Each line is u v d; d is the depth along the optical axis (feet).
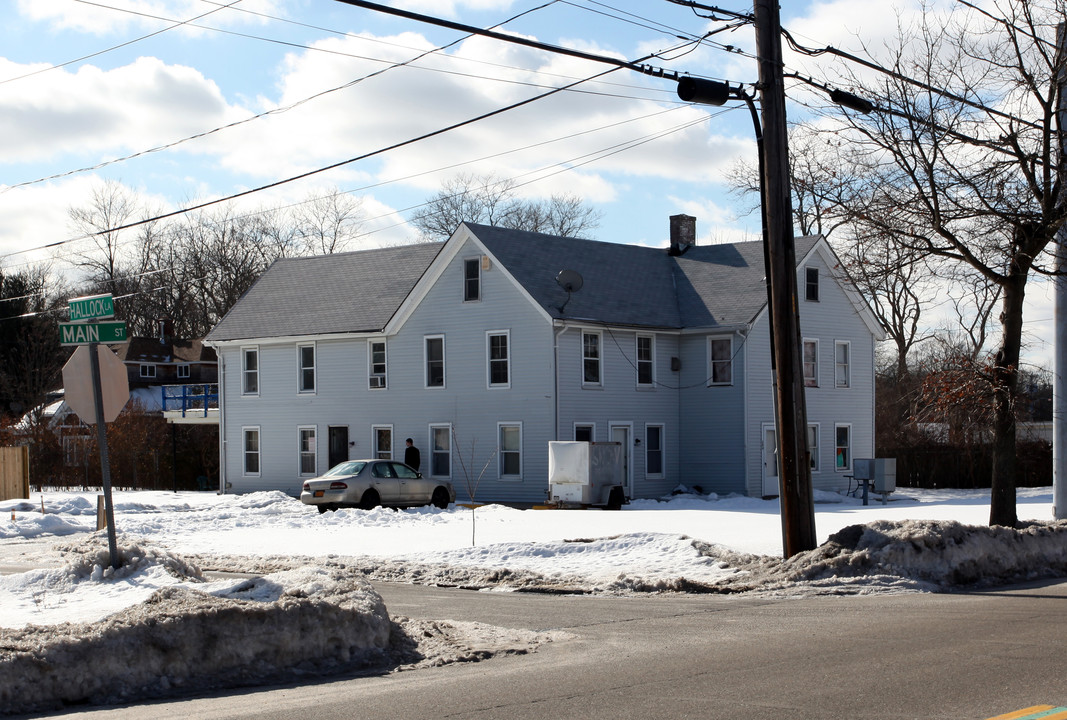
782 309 55.36
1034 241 63.21
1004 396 65.57
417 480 114.73
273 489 146.92
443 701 27.68
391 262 150.30
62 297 255.09
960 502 123.24
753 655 33.47
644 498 128.67
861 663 31.81
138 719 26.35
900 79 64.13
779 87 54.95
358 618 34.30
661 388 132.05
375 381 137.69
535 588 52.85
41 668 28.32
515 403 124.16
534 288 123.54
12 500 119.44
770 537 72.08
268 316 150.82
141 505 118.73
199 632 31.14
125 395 49.73
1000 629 38.09
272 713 26.76
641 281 137.69
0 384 226.38
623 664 32.37
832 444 138.72
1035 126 62.95
